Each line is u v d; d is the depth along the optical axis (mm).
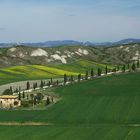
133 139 91500
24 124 119500
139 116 126625
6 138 97312
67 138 95625
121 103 146875
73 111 138875
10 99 170250
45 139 95188
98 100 155750
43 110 144250
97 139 93562
